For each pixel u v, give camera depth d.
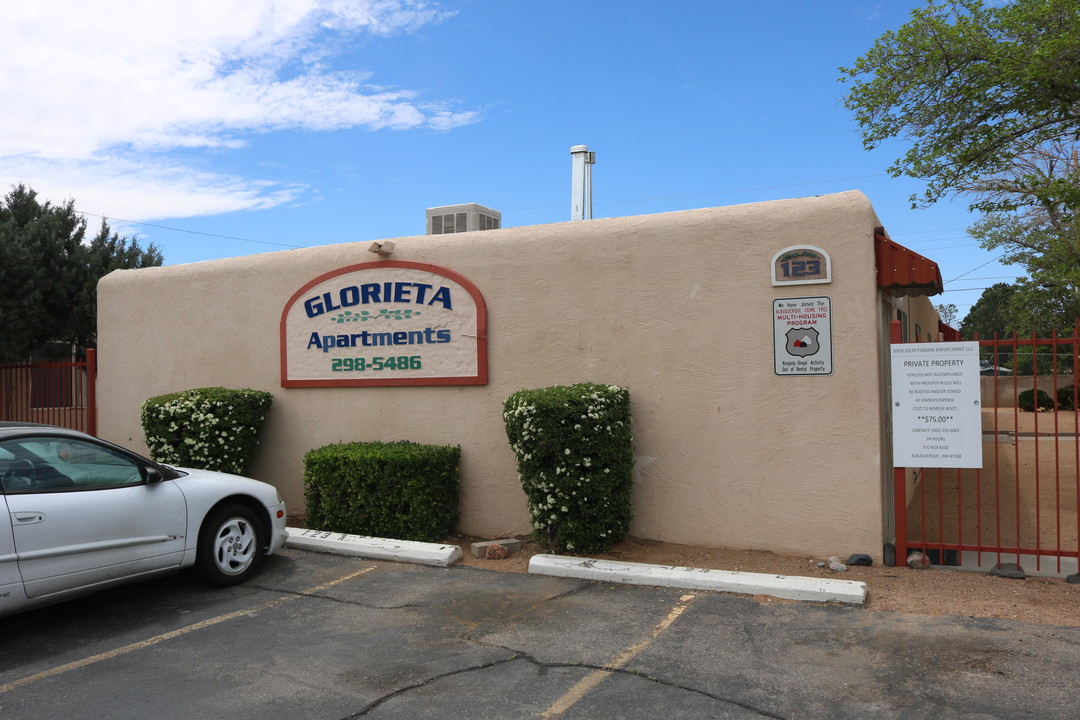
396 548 7.20
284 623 5.55
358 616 5.66
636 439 7.38
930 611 5.38
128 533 5.70
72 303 16.02
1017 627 5.02
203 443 8.60
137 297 10.34
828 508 6.67
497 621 5.47
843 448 6.62
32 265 14.84
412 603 5.94
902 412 6.38
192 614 5.80
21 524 5.08
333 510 7.98
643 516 7.35
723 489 7.04
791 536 6.80
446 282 8.27
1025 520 8.67
